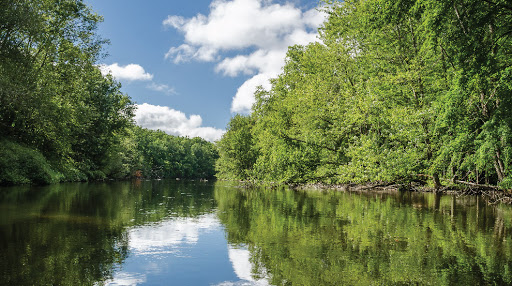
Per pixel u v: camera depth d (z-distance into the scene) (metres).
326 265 6.75
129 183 47.44
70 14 27.22
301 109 25.53
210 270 6.48
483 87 13.12
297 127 26.81
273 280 5.91
